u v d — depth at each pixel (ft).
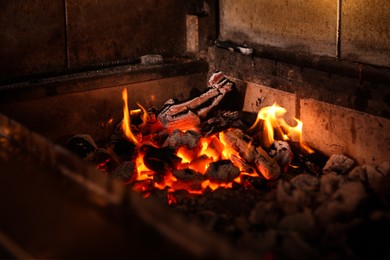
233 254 2.20
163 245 2.43
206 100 4.36
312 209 3.13
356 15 3.74
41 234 2.57
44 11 4.15
